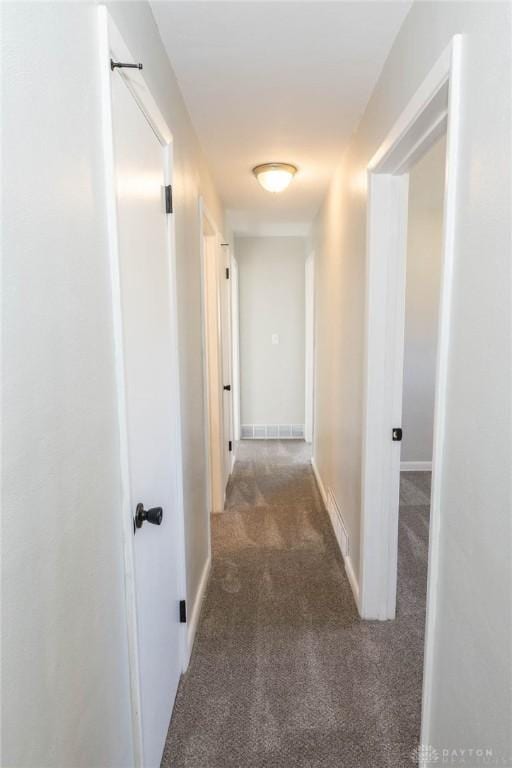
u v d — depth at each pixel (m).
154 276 1.35
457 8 0.98
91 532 0.85
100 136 0.88
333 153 2.50
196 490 2.17
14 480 0.57
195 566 2.11
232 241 4.63
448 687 1.08
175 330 1.62
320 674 1.75
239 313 5.16
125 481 1.02
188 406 1.95
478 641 0.92
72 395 0.76
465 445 0.97
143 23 1.24
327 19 1.38
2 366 0.54
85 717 0.82
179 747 1.45
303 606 2.20
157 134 1.40
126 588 1.05
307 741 1.47
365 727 1.52
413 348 4.15
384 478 2.00
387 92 1.60
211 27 1.41
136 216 1.15
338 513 2.82
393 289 1.90
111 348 0.95
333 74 1.69
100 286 0.89
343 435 2.63
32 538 0.62
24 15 0.60
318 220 3.78
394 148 1.53
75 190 0.77
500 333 0.82
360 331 2.12
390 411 1.96
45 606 0.66
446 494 1.07
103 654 0.91
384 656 1.85
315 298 4.05
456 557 1.02
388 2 1.30
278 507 3.43
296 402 5.31
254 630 2.02
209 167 2.68
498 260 0.82
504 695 0.82
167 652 1.50
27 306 0.60
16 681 0.58
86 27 0.82
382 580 2.06
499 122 0.81
